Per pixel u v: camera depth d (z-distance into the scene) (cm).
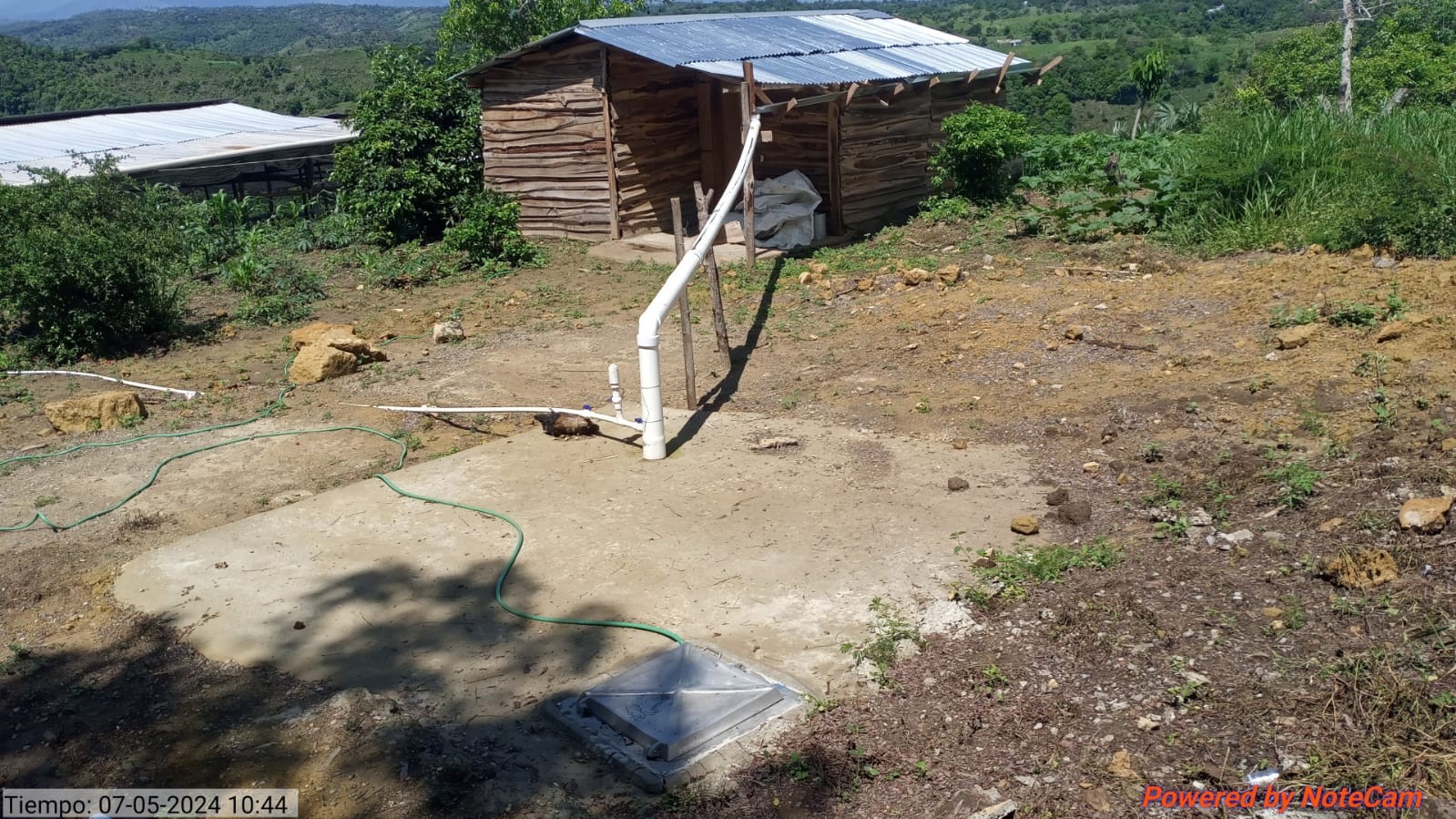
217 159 2039
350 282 1380
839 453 702
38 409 904
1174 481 608
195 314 1230
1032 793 379
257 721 452
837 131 1455
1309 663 429
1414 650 426
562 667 477
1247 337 808
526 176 1586
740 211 1496
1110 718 413
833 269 1234
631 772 400
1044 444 689
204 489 709
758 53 1521
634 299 1198
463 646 499
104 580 586
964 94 1709
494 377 923
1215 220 1159
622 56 1488
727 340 929
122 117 2556
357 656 496
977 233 1341
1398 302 793
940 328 947
